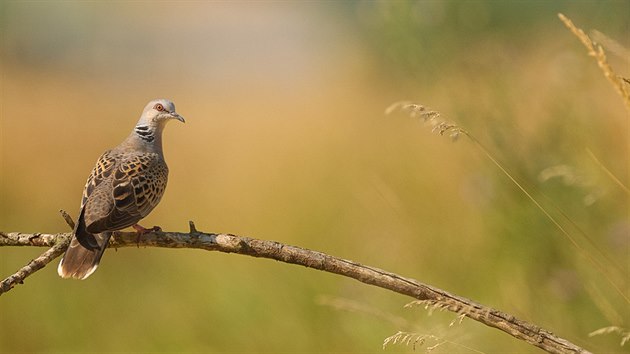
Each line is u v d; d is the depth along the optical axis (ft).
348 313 35.55
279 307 38.19
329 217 47.16
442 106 36.91
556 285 31.30
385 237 40.37
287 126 72.38
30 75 129.08
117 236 26.99
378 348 33.71
